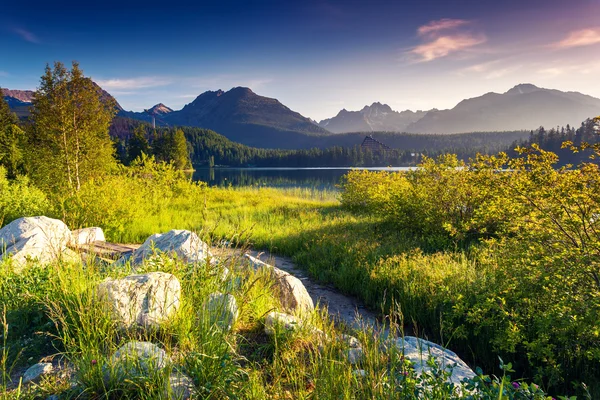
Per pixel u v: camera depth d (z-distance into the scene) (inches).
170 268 181.3
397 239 422.9
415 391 103.1
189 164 5088.6
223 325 134.2
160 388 97.3
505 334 179.9
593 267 167.6
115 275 176.9
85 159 738.2
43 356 126.8
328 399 101.7
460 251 362.6
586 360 171.2
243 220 567.8
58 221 281.1
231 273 168.4
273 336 144.3
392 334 130.9
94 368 106.1
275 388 111.7
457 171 428.8
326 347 128.6
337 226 514.9
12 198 470.0
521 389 96.7
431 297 240.7
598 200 166.9
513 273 193.3
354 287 291.9
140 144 3779.5
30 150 733.3
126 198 523.2
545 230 189.3
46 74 703.1
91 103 744.3
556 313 170.1
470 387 99.8
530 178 193.2
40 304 150.0
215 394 103.0
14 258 223.0
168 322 139.4
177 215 610.2
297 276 333.4
